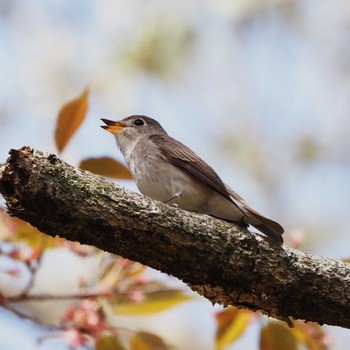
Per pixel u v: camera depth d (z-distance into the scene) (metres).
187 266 7.80
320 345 9.48
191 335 15.45
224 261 7.82
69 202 7.23
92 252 9.75
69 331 9.12
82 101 8.95
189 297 9.80
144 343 9.39
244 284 7.96
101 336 9.28
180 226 7.68
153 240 7.59
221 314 9.69
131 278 9.76
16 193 7.07
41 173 7.12
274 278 7.93
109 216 7.39
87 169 9.08
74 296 9.53
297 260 8.05
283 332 9.48
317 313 8.15
